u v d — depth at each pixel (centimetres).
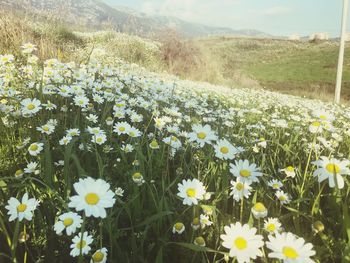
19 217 147
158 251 168
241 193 174
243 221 202
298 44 5353
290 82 2608
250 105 773
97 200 117
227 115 489
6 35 679
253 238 118
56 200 197
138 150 235
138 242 187
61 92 338
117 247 168
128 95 436
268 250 172
